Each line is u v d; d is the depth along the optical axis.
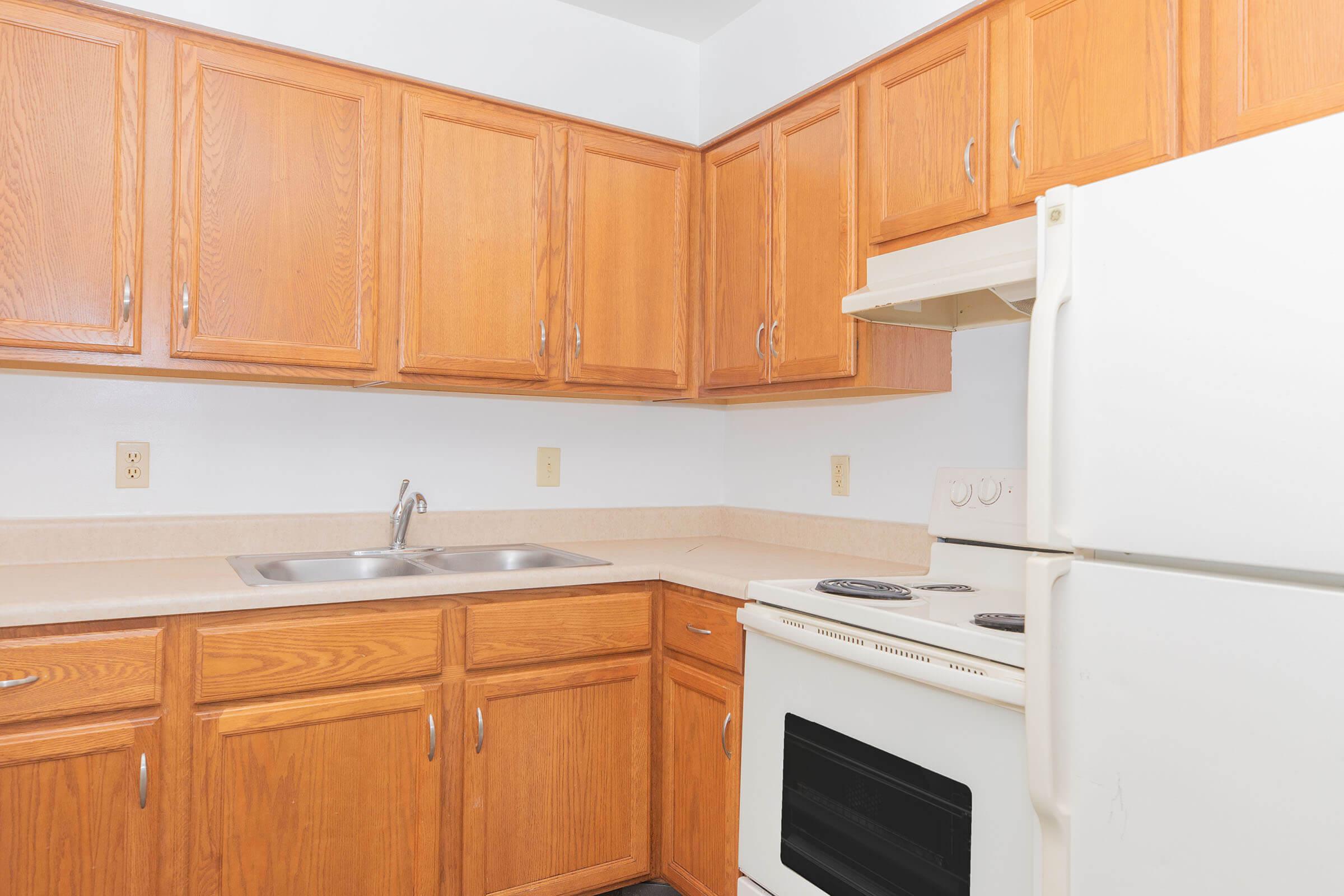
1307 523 0.85
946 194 1.72
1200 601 0.93
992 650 1.22
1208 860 0.91
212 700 1.57
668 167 2.42
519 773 1.90
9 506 1.88
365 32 1.96
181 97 1.77
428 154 2.04
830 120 2.01
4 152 1.61
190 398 2.06
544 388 2.23
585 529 2.59
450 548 2.32
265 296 1.85
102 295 1.69
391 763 1.74
